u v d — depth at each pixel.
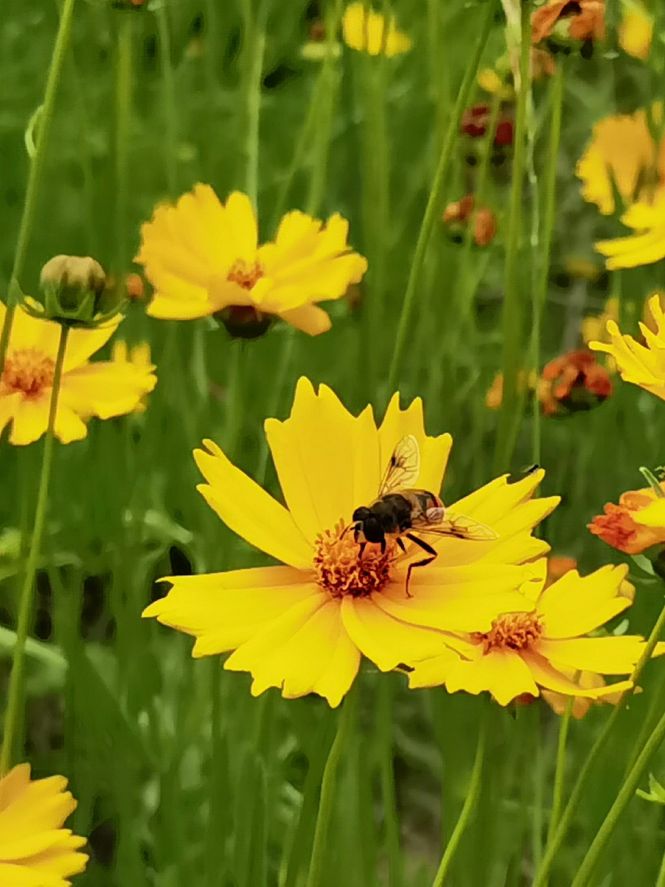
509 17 0.31
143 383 0.33
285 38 0.55
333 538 0.25
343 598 0.24
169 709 0.41
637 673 0.24
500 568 0.24
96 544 0.42
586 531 0.44
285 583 0.24
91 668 0.35
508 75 0.44
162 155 0.49
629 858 0.35
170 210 0.37
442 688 0.33
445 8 0.49
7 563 0.40
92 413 0.32
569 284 0.59
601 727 0.35
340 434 0.25
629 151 0.45
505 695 0.25
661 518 0.23
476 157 0.43
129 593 0.36
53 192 0.49
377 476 0.25
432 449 0.26
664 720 0.24
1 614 0.43
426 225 0.30
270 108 0.56
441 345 0.40
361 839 0.33
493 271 0.51
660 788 0.28
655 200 0.42
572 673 0.27
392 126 0.50
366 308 0.38
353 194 0.52
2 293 0.46
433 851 0.45
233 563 0.37
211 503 0.24
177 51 0.51
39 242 0.48
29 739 0.43
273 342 0.43
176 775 0.36
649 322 0.42
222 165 0.50
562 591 0.27
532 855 0.39
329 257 0.36
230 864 0.36
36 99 0.51
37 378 0.32
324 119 0.41
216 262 0.36
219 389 0.44
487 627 0.23
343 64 0.50
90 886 0.37
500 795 0.34
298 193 0.52
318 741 0.29
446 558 0.25
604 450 0.43
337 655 0.23
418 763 0.46
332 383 0.43
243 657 0.23
